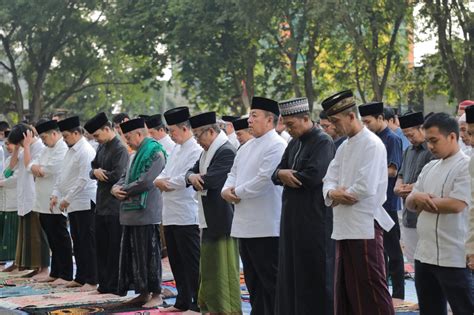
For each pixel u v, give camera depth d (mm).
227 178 8055
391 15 28359
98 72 40750
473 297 6309
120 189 9266
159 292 9406
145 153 9281
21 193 11953
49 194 11266
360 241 6691
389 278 10383
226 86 34438
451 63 27250
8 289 10891
